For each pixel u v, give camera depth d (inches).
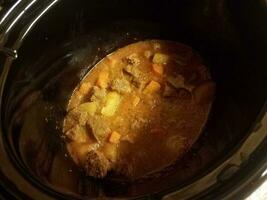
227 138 9.6
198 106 11.8
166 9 12.1
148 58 13.0
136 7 12.1
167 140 11.5
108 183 11.0
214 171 7.1
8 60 9.5
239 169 6.9
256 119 7.5
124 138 11.8
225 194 6.8
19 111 10.1
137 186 10.5
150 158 11.3
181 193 7.0
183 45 12.9
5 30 9.7
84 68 12.9
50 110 11.9
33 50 10.6
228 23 10.6
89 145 11.8
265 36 8.6
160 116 12.0
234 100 10.3
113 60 13.1
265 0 8.7
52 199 7.5
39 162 9.9
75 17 11.4
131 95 12.5
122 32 12.8
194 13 11.7
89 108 12.4
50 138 11.5
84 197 8.2
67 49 12.0
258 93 8.7
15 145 9.0
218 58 11.8
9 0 10.1
